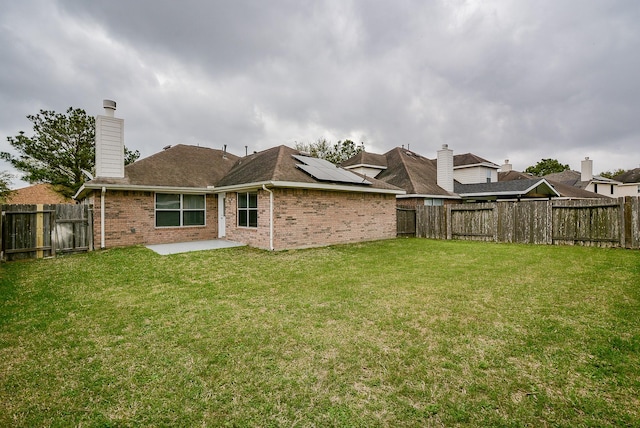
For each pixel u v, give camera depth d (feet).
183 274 23.98
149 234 41.47
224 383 9.73
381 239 47.09
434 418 8.11
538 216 39.42
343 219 41.98
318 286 20.39
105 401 8.91
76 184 75.77
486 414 8.21
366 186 43.98
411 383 9.61
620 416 8.04
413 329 13.48
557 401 8.68
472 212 45.52
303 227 37.52
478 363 10.68
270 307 16.51
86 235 35.35
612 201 33.86
